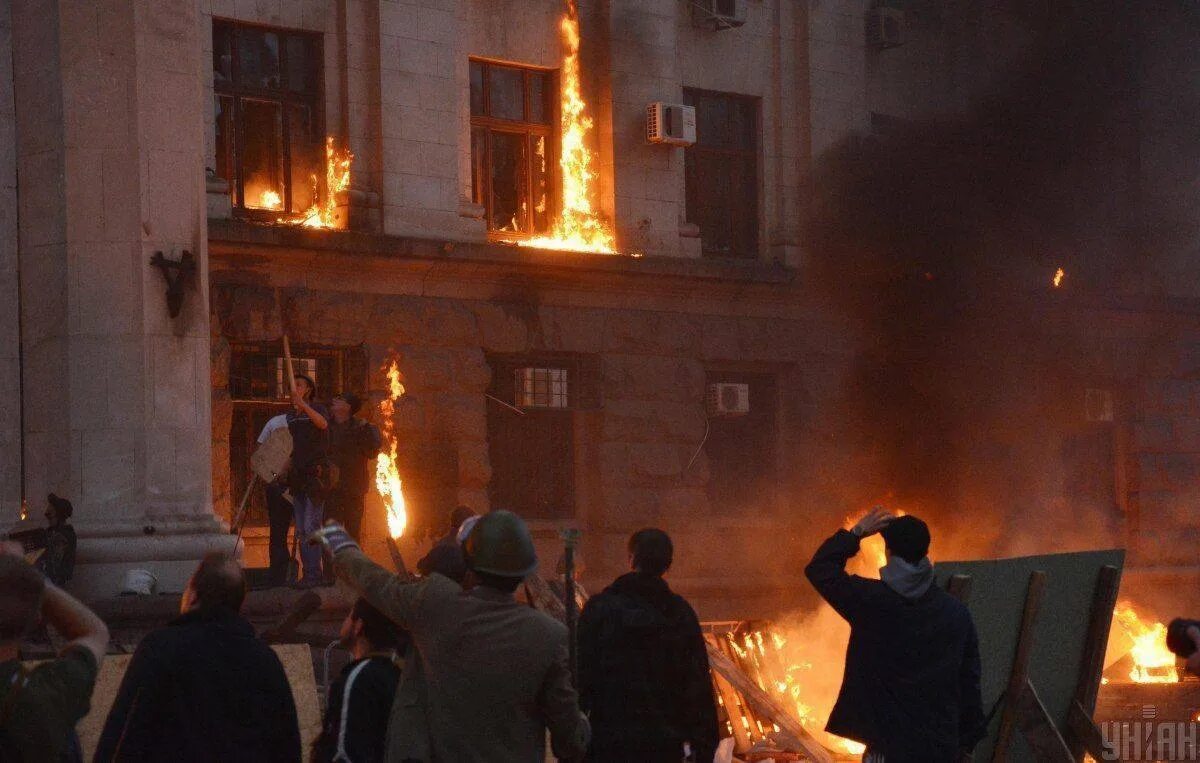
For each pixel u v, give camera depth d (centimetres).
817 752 1214
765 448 2286
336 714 610
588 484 2086
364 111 1925
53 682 468
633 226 2148
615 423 2084
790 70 2348
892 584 745
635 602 718
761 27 2330
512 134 2100
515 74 2109
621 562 2073
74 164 1451
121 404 1439
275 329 1792
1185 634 536
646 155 2167
